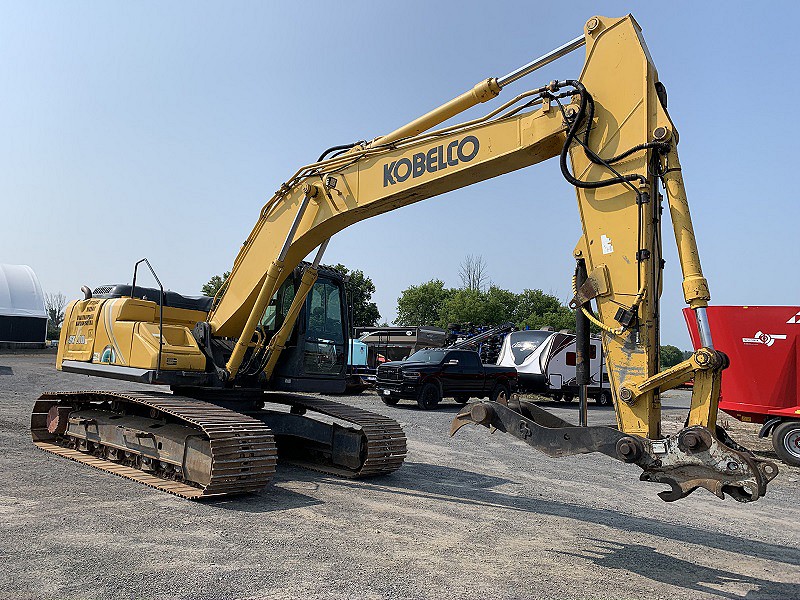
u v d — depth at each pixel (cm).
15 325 4016
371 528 570
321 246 833
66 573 418
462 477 872
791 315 1195
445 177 621
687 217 457
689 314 977
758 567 516
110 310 857
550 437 471
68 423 907
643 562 511
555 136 543
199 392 841
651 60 500
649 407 459
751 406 1231
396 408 1867
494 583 440
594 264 495
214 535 523
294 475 816
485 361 2802
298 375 865
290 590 408
